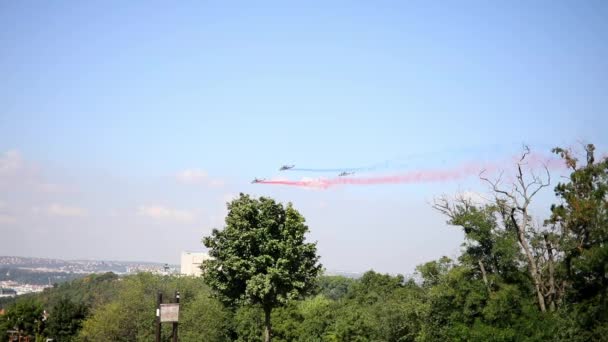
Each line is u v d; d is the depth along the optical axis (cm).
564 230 6372
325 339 9306
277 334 9844
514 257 6619
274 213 6519
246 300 6278
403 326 8275
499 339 5966
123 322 9344
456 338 6391
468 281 6650
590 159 6338
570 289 6519
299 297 6588
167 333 9088
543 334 5912
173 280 11256
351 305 11038
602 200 6066
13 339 11381
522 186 6706
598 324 5703
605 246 5791
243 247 6303
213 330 9281
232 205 6512
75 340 10625
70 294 19762
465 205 6919
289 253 6244
